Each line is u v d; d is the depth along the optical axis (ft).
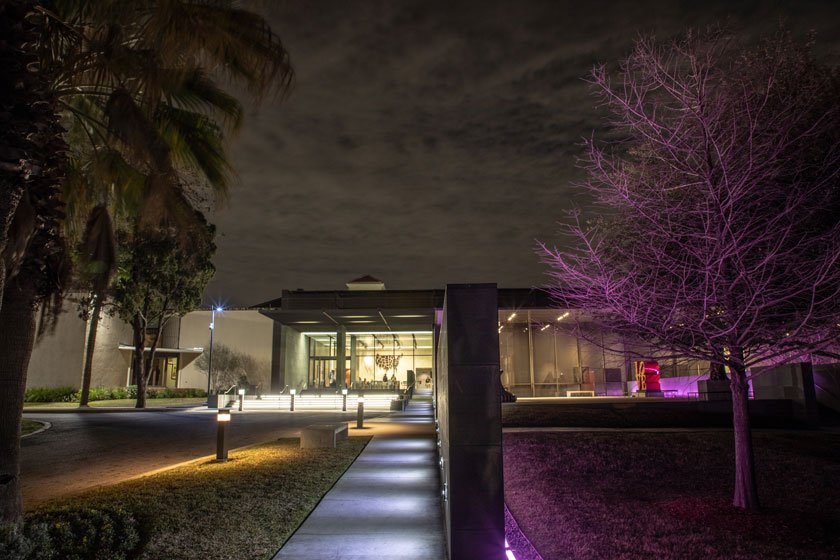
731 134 25.71
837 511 27.96
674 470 37.19
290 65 25.26
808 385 62.18
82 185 33.91
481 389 18.26
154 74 24.79
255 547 20.25
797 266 23.47
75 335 138.00
